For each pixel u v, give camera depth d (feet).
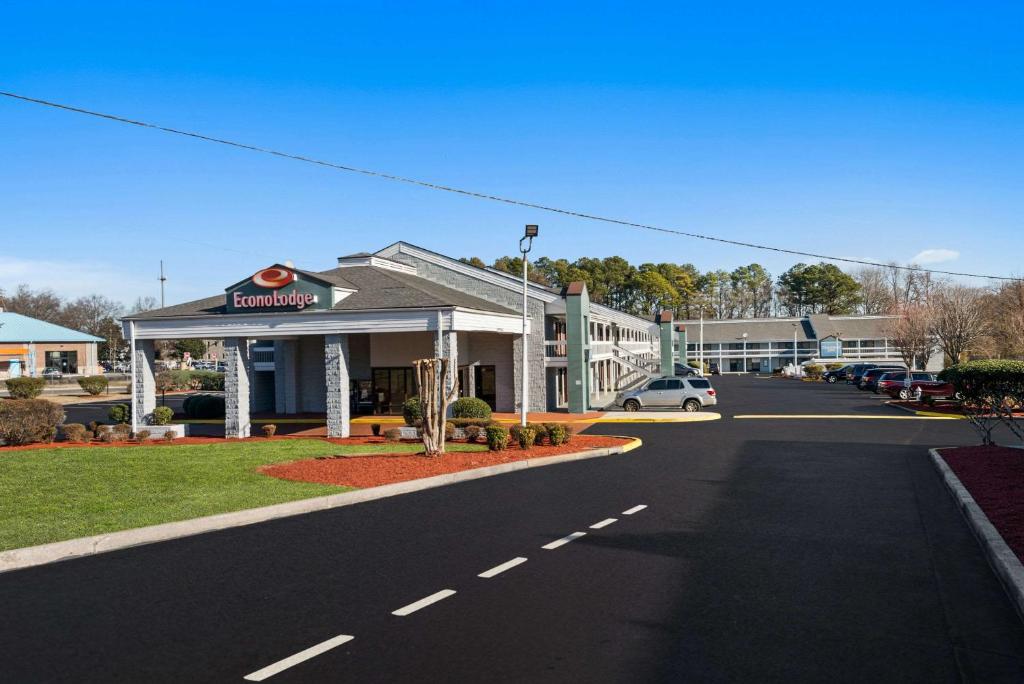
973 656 20.57
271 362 130.93
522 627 22.93
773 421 101.24
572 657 20.56
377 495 46.65
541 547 33.12
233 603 25.41
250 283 89.71
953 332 176.76
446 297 99.19
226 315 89.81
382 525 38.06
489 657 20.57
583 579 28.12
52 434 76.59
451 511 41.75
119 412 99.60
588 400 121.08
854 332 299.17
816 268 406.41
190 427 101.76
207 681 19.10
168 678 19.29
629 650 21.06
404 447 72.13
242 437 88.79
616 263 389.80
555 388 125.59
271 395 135.03
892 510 41.19
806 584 27.37
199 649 21.26
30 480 48.70
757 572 28.99
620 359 155.74
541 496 46.52
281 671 19.69
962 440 76.18
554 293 117.29
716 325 322.75
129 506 40.81
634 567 29.78
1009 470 48.57
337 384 86.84
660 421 104.17
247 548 33.30
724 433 86.22
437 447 63.05
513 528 37.14
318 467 56.13
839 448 70.79
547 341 120.06
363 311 86.79
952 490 45.11
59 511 39.45
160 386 178.50
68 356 249.14
